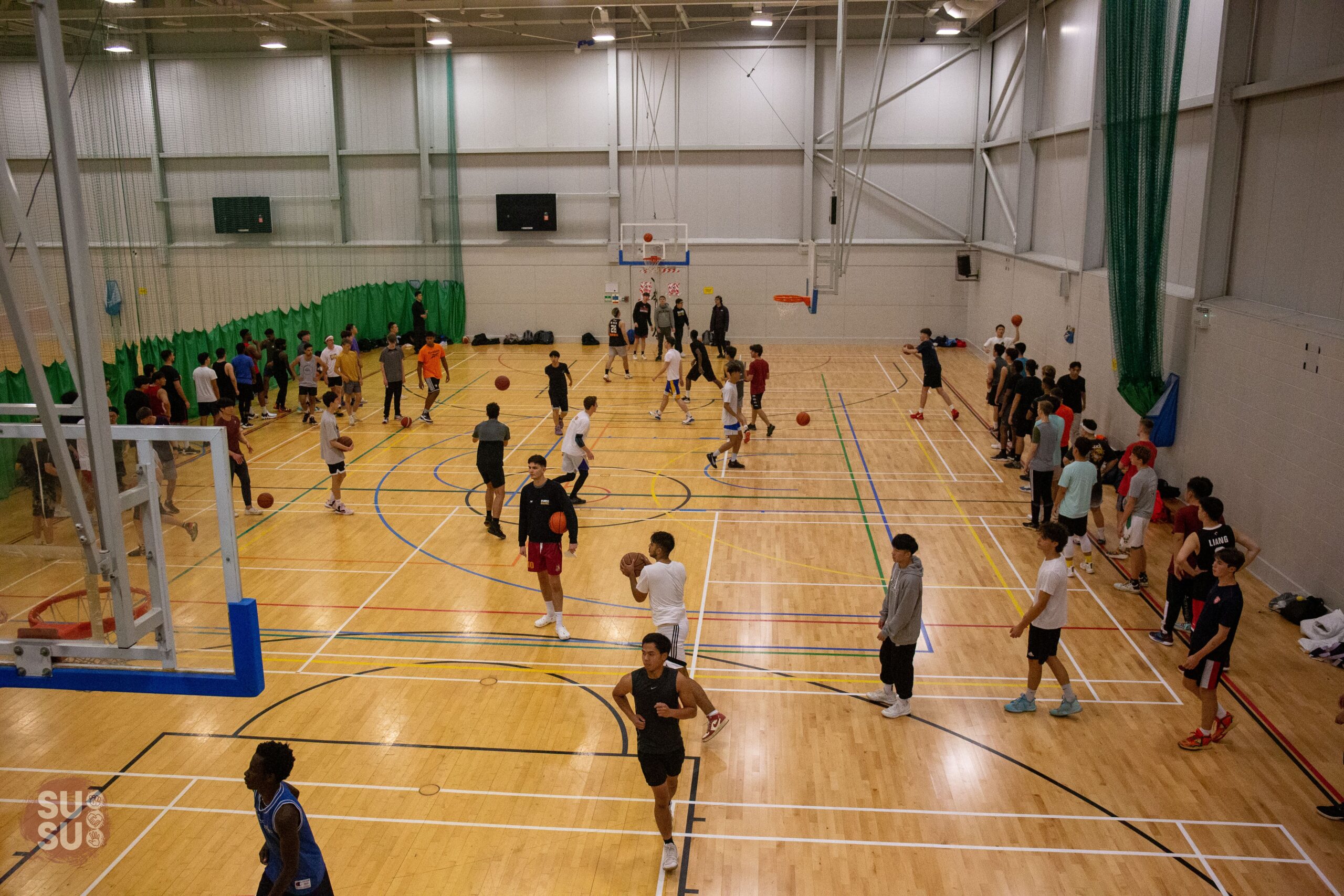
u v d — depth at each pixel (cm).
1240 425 1159
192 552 462
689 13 2547
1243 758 757
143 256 2175
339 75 2675
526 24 2481
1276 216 1141
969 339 2686
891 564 1155
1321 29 1043
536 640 961
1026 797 710
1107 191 1374
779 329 2755
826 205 2652
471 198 2731
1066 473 1098
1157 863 638
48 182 2045
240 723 810
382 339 2706
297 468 1551
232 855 647
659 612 777
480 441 1220
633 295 2748
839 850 652
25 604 459
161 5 2448
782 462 1579
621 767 749
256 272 2691
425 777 734
